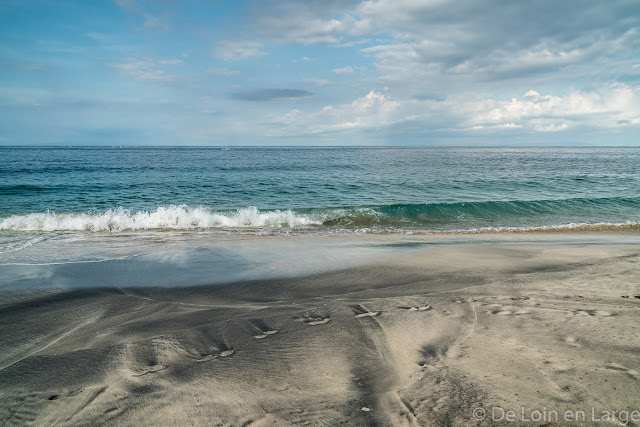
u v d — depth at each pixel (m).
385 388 2.32
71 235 8.98
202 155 79.25
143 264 5.99
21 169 31.30
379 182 22.84
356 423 1.98
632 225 10.66
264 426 1.97
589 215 12.55
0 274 5.37
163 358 2.82
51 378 2.54
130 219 10.41
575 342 2.89
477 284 4.75
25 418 2.08
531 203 13.64
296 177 26.30
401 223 11.34
